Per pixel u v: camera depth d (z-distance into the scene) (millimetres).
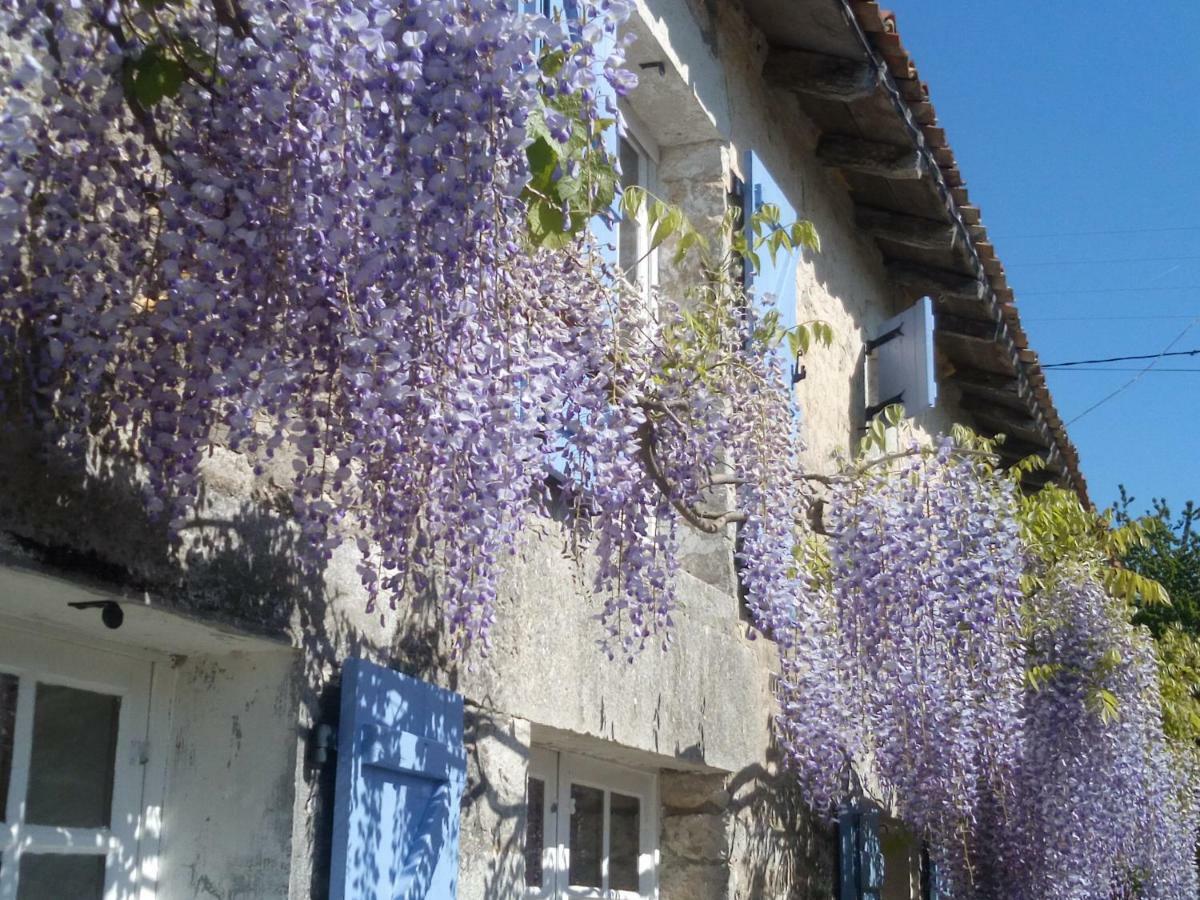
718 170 5883
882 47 6344
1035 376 9227
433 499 2582
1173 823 8992
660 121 5832
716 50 5969
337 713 3047
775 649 6059
